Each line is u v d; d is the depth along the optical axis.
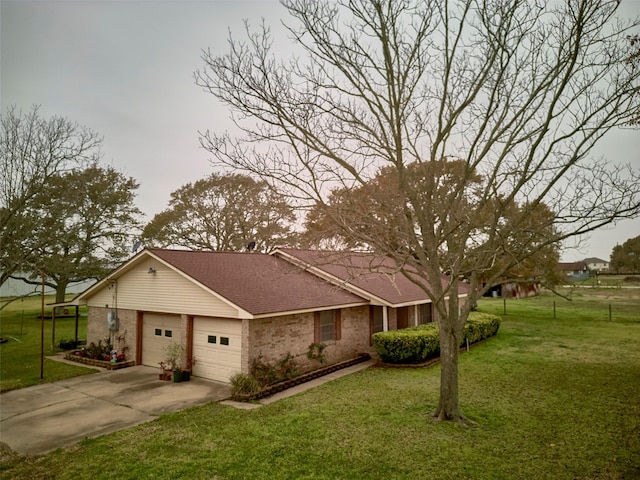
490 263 8.90
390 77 7.40
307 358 12.89
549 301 38.56
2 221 15.18
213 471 6.14
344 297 14.98
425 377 11.98
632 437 7.18
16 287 28.19
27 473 6.23
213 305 11.64
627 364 13.06
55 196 19.55
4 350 17.44
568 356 14.48
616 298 39.91
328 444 7.05
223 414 8.80
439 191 8.50
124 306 14.98
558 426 7.76
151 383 11.73
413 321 18.77
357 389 10.72
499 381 11.12
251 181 31.77
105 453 6.86
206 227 32.69
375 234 7.51
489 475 5.90
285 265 16.59
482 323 17.70
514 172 7.60
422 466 6.20
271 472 6.08
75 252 26.50
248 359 10.77
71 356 15.33
